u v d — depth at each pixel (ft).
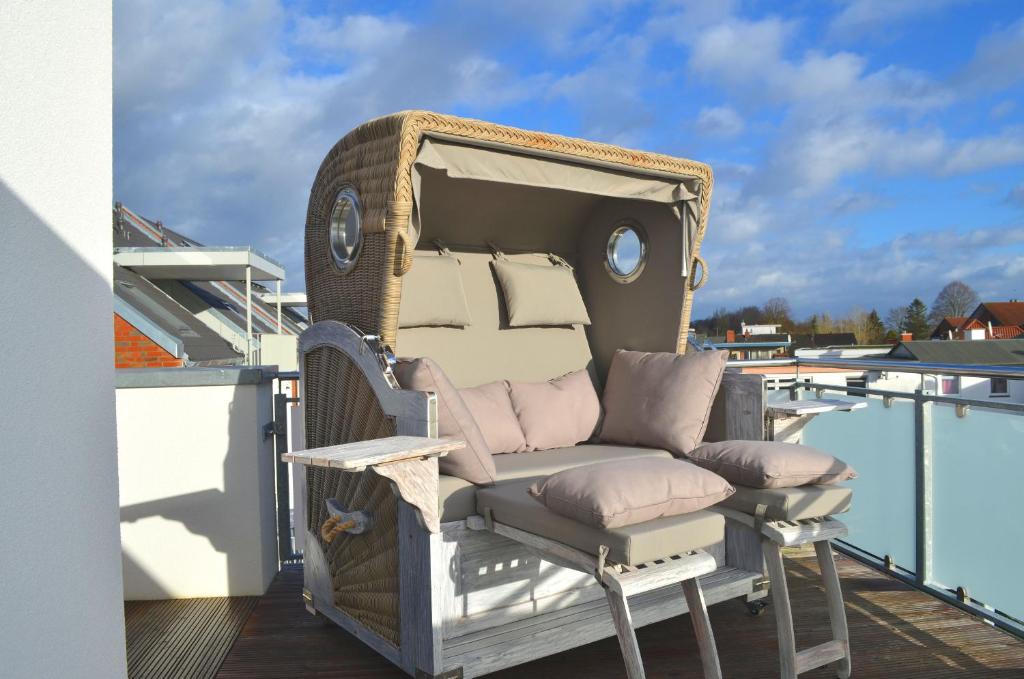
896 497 10.25
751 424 9.24
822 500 7.02
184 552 9.86
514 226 11.44
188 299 61.98
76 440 3.88
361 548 7.71
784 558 11.14
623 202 11.42
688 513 6.24
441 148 7.78
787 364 12.24
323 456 5.58
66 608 3.74
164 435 9.87
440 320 9.91
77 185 3.93
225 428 9.92
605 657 7.79
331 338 8.28
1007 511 8.42
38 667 3.47
